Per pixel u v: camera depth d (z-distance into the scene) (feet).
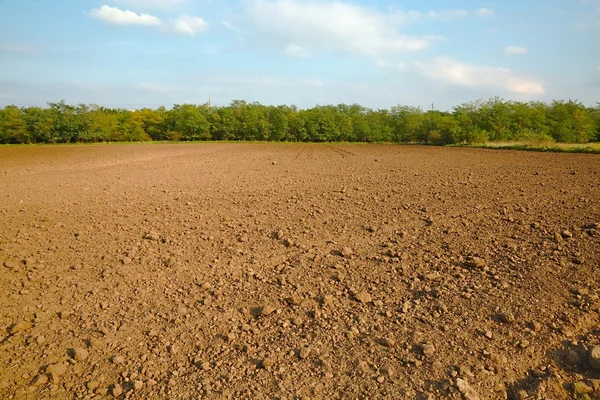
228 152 120.06
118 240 24.18
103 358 12.75
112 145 175.52
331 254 21.39
